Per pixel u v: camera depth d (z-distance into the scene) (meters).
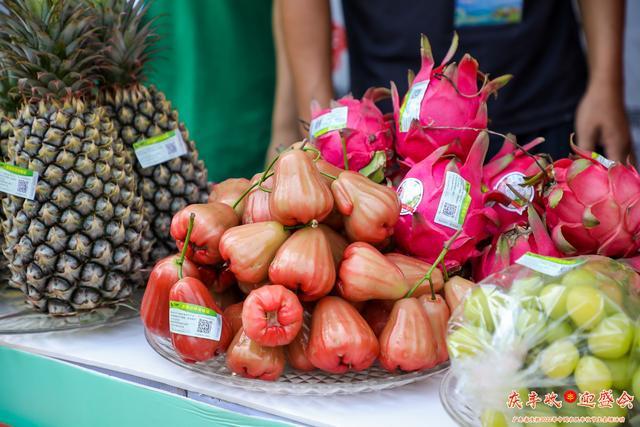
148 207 1.53
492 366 0.93
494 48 2.16
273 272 1.11
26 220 1.34
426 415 1.06
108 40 1.49
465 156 1.31
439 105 1.30
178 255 1.24
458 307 1.03
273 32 2.94
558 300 0.93
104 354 1.28
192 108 2.86
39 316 1.40
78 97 1.42
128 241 1.39
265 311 1.07
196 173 1.60
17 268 1.36
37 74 1.39
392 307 1.16
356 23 2.32
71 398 1.28
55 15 1.39
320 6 2.26
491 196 1.29
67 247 1.34
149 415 1.18
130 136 1.51
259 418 1.08
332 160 1.41
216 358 1.19
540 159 1.30
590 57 2.27
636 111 2.82
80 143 1.35
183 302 1.15
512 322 0.94
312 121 1.49
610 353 0.89
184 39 2.79
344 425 1.03
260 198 1.26
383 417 1.06
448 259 1.24
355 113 1.42
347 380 1.12
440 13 2.15
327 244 1.14
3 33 1.46
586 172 1.17
